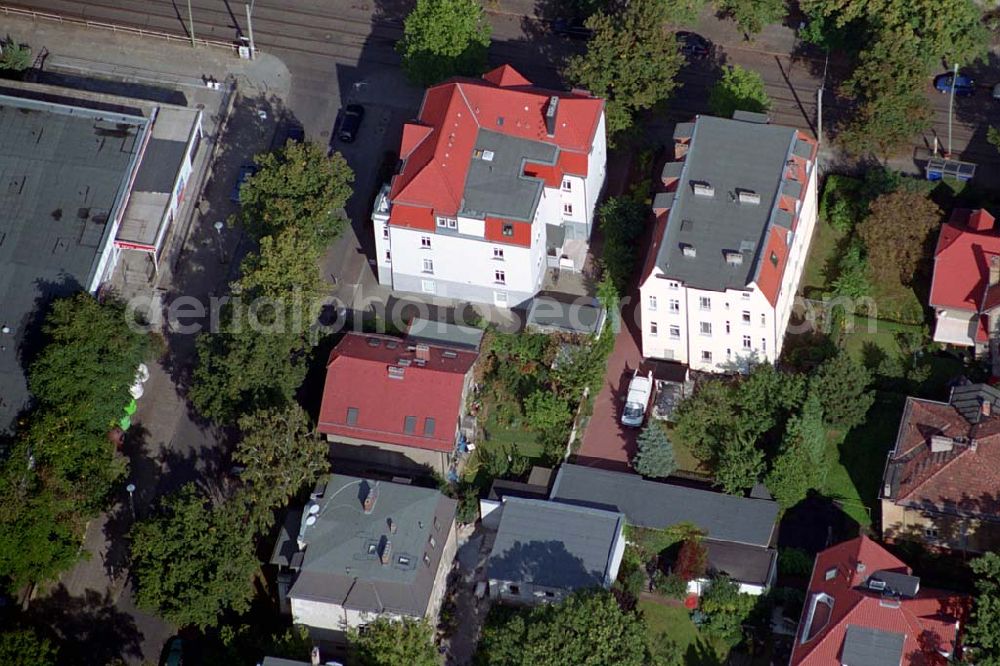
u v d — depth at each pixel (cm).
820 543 17088
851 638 15662
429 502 16600
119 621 17000
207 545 16138
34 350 17700
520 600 16838
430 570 16288
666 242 17600
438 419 17250
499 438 17962
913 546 16812
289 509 17112
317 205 18138
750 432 17588
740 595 16600
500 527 16912
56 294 18088
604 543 16712
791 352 18275
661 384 18188
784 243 17712
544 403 17712
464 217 17925
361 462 17750
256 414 16788
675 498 17162
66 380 16900
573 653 15262
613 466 17750
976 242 18150
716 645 16600
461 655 16662
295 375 17488
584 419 18050
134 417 18212
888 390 17975
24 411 17300
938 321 18238
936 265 18200
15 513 16212
